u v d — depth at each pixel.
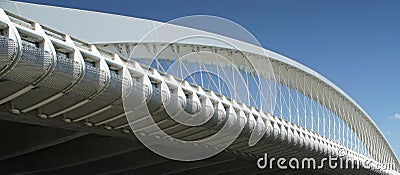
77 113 23.73
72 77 18.91
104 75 20.25
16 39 16.27
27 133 29.77
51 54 17.70
